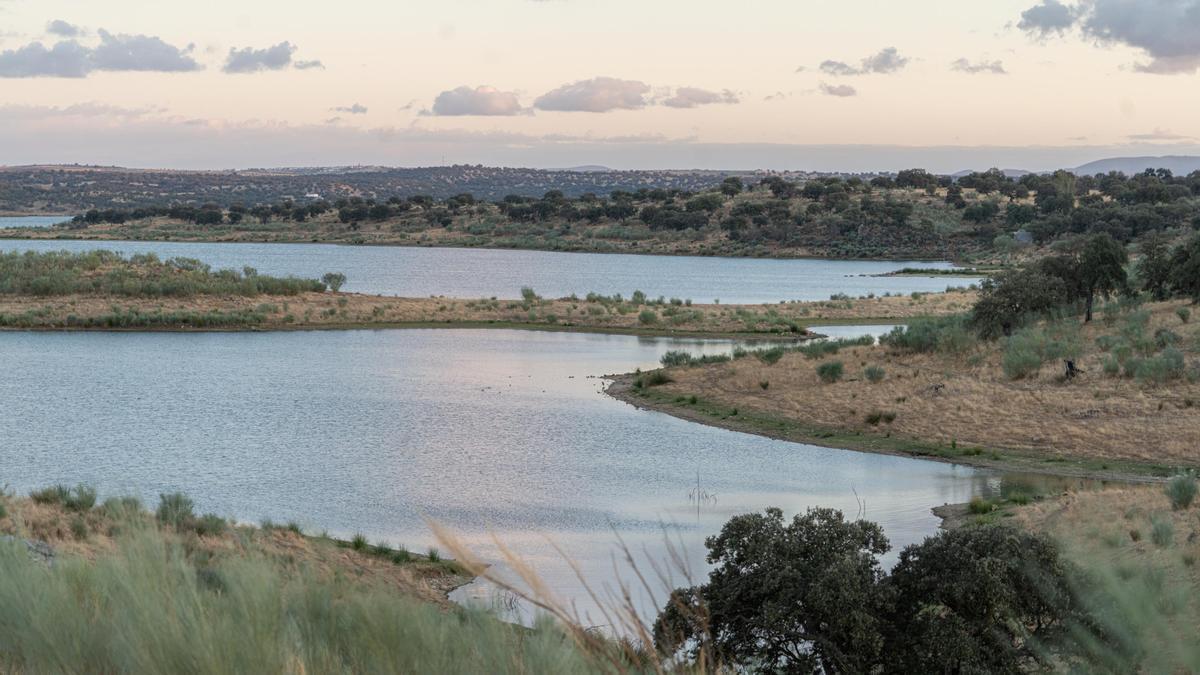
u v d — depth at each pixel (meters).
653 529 35.88
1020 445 51.12
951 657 15.16
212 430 56.44
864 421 57.91
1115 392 57.97
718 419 60.50
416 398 68.25
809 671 16.86
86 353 89.38
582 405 65.94
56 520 23.03
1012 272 79.81
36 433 54.84
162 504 25.14
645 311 117.62
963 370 68.88
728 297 162.50
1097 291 83.69
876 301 136.25
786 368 74.56
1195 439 48.81
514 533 35.06
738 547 18.78
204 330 107.12
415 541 33.72
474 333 108.31
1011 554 15.70
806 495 42.25
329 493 41.81
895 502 40.75
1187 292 83.81
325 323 112.69
